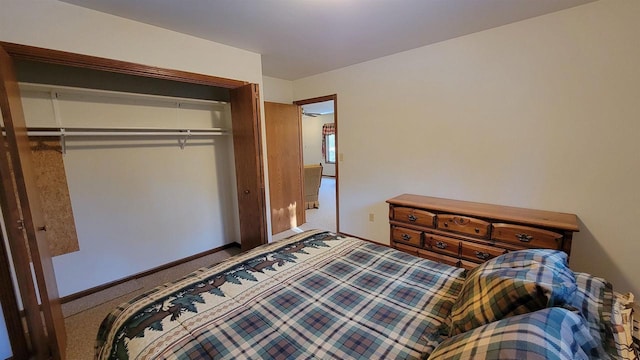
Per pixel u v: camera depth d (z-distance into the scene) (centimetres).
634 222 201
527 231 210
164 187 305
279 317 119
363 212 369
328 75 379
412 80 299
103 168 262
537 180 237
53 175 235
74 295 251
